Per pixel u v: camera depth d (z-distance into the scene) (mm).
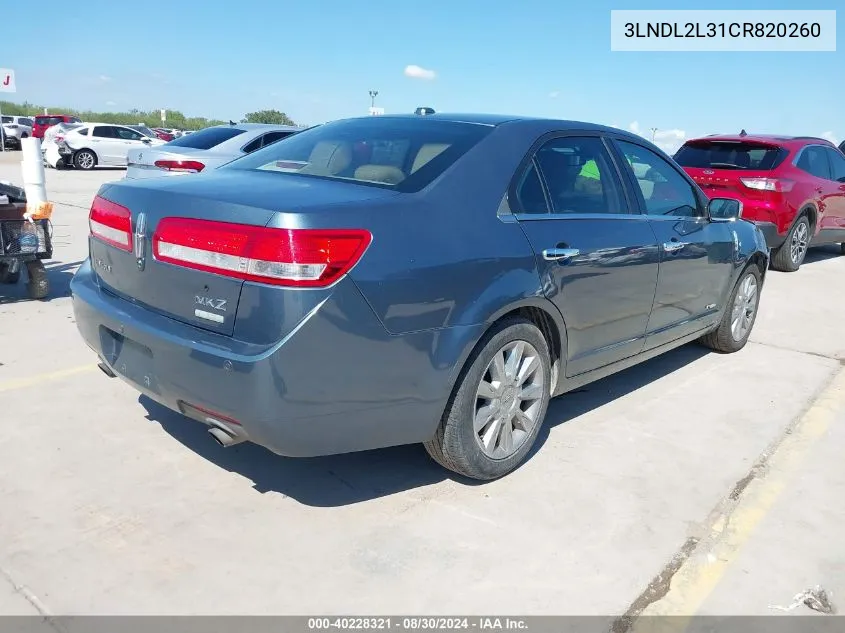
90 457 3410
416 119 3701
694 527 3094
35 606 2420
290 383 2553
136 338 2900
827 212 9523
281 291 2518
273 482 3283
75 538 2791
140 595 2502
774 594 2684
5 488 3102
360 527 2963
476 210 3098
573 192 3668
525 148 3467
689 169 9211
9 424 3701
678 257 4336
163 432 3703
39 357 4723
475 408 3154
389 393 2795
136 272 2984
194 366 2678
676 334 4660
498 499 3229
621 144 4156
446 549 2842
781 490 3447
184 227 2750
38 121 36562
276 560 2727
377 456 3594
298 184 3025
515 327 3213
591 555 2855
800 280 8719
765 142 8805
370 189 2982
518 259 3172
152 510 3008
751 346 5824
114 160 24609
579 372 3783
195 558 2715
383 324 2701
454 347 2922
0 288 6582
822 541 3039
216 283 2664
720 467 3652
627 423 4145
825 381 5027
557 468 3545
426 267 2803
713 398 4605
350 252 2605
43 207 5945
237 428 2674
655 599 2623
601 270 3650
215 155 9586
